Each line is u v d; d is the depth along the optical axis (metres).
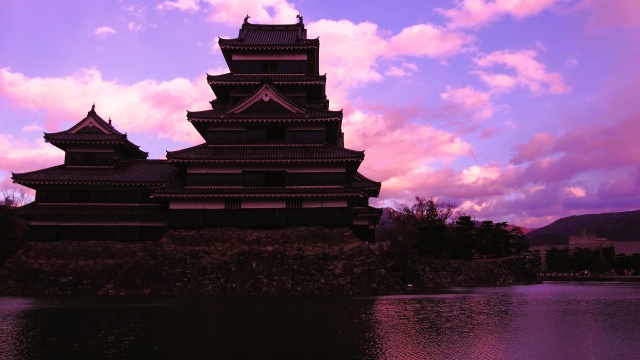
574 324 25.75
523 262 83.00
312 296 41.75
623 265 113.19
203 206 47.09
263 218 46.78
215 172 47.97
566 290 55.03
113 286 44.75
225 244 46.09
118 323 25.75
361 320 26.55
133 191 50.69
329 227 46.56
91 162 52.50
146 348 19.55
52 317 28.19
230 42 56.19
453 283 71.00
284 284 44.22
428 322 26.02
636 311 31.78
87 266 48.00
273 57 56.75
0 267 55.47
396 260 77.62
